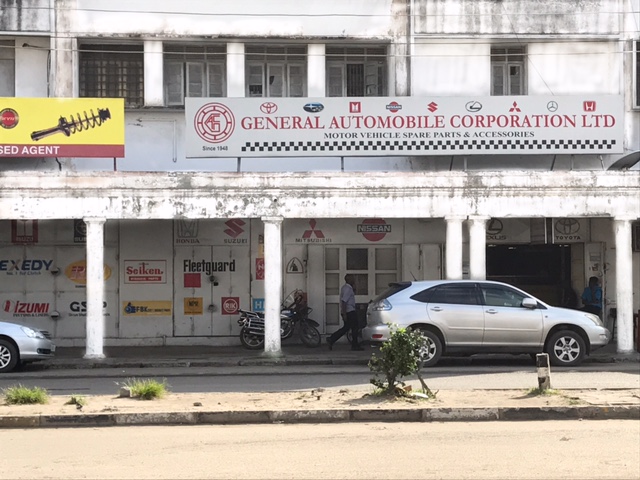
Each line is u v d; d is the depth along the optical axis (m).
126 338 24.03
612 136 21.70
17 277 23.91
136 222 24.17
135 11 22.95
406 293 18.61
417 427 11.34
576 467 8.94
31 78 22.86
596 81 24.03
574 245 25.31
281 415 11.80
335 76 24.19
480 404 12.26
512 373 17.44
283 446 10.07
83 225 24.03
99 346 20.22
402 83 23.58
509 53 24.19
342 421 11.83
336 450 9.82
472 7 23.70
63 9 22.69
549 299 25.31
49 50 22.77
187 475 8.66
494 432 10.93
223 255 24.33
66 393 14.80
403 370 12.86
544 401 12.48
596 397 12.89
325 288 24.66
